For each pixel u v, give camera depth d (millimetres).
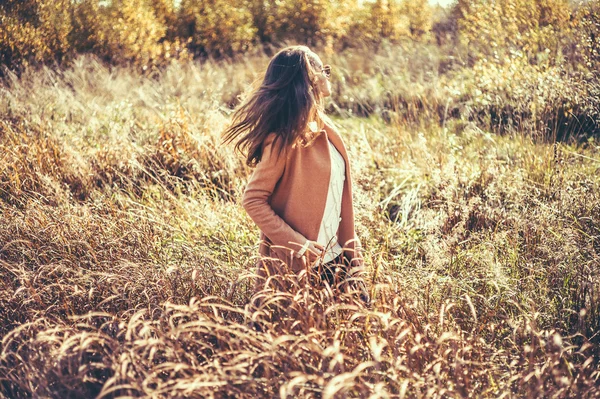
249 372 2033
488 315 2488
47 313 2635
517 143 5059
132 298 2732
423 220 4043
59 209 3834
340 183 2445
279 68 2270
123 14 12539
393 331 2230
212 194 4754
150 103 7922
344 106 8891
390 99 8164
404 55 10469
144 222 3666
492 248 3338
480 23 8492
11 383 2279
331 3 16422
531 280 2977
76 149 5586
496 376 2244
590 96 5383
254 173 2295
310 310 2146
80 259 3191
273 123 2244
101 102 8102
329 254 2438
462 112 6422
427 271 3205
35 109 6781
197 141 5336
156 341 1963
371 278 2609
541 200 4031
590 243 3352
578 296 2834
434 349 2070
